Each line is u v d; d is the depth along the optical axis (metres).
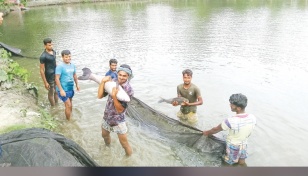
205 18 23.69
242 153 5.00
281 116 6.88
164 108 7.41
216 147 5.38
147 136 6.11
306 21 20.34
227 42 14.86
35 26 22.14
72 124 6.62
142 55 12.90
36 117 6.36
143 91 8.55
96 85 9.01
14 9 31.89
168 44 14.88
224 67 10.80
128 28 20.23
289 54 12.37
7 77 7.97
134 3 39.03
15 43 15.96
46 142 3.91
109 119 5.17
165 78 9.67
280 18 22.12
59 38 17.25
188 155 5.44
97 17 26.94
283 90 8.51
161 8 32.69
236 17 23.53
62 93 6.48
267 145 5.69
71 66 6.63
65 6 37.56
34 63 11.91
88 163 4.34
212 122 6.68
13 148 3.74
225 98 7.95
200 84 9.00
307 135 6.05
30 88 8.10
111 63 6.83
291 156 5.34
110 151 5.58
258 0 36.06
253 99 7.87
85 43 15.70
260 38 15.52
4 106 6.63
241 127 4.84
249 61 11.51
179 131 5.97
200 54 12.76
